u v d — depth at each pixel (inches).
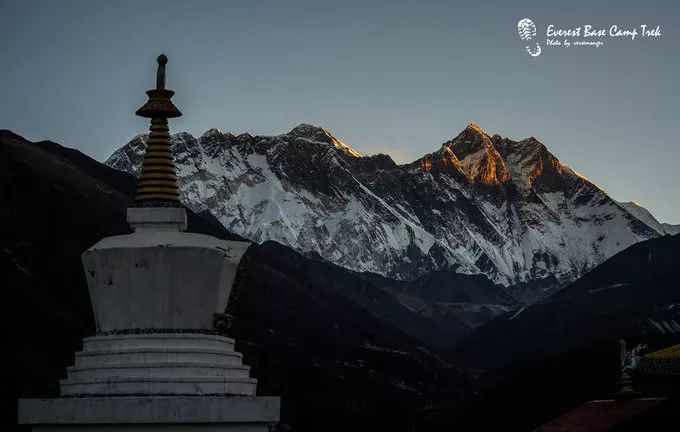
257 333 6707.7
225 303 1220.5
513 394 4704.7
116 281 1192.8
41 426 1155.9
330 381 6215.6
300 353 6589.6
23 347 4852.4
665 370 1280.8
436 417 5895.7
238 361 1221.1
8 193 6200.8
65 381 1186.0
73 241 6141.7
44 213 6250.0
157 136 1280.8
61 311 5428.2
